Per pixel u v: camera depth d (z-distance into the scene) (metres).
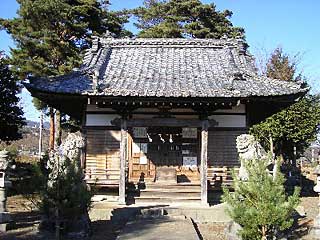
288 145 27.39
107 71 21.16
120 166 18.12
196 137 20.69
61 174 11.64
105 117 20.17
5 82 27.41
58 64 31.38
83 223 12.99
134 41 24.47
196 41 24.50
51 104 20.42
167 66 22.08
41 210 11.61
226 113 20.03
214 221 16.30
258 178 10.08
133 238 11.78
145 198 18.52
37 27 30.59
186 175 20.50
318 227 13.06
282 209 9.59
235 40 24.44
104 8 38.94
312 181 27.08
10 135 28.25
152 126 18.80
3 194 13.55
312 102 25.69
